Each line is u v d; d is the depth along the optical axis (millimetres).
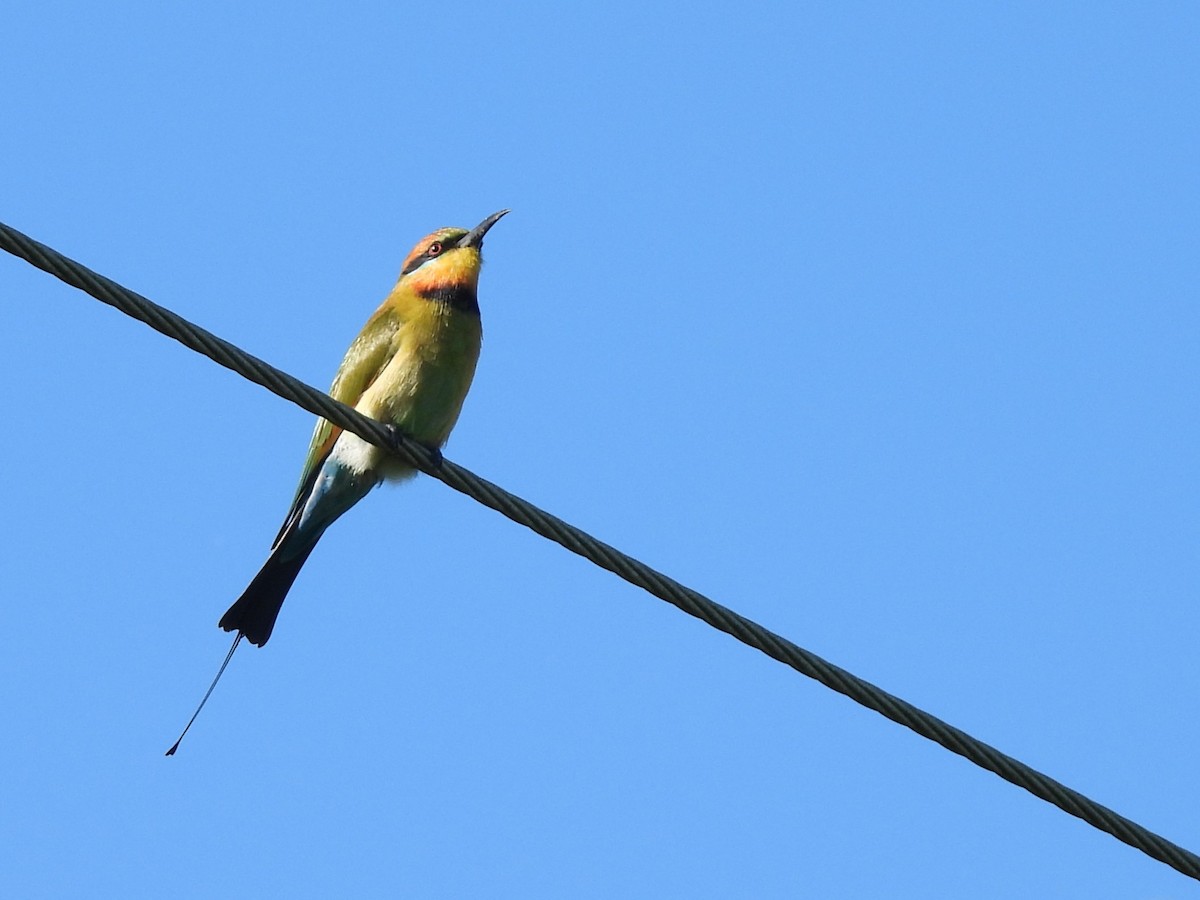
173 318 8680
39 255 8258
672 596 9055
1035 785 8641
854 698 8773
